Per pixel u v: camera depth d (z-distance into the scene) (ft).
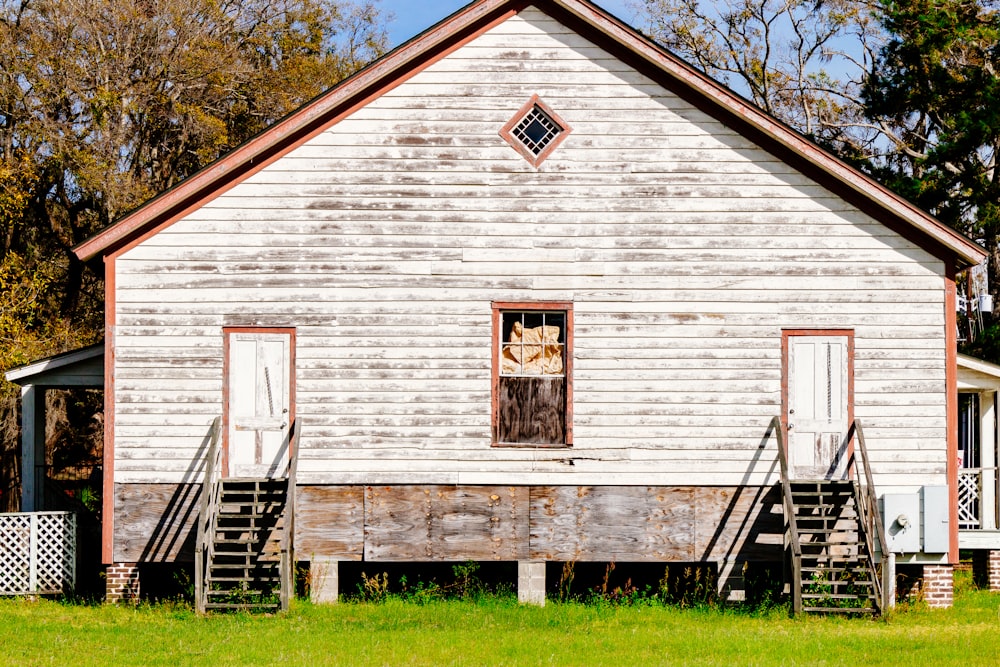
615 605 55.77
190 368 56.24
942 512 56.08
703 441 56.54
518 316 57.26
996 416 67.00
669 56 56.18
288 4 133.08
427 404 56.39
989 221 95.20
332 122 56.90
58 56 103.71
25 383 61.98
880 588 53.01
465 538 56.03
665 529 56.18
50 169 104.42
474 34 57.26
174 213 56.49
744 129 57.06
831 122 128.26
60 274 112.47
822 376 56.85
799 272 57.00
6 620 51.88
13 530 60.18
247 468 56.03
